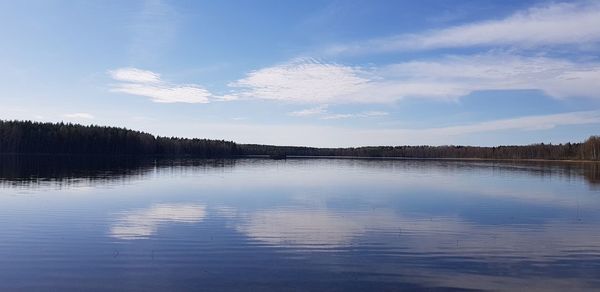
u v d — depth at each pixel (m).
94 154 140.38
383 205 31.50
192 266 15.70
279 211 28.12
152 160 121.81
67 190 38.03
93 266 15.63
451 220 25.48
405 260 16.77
